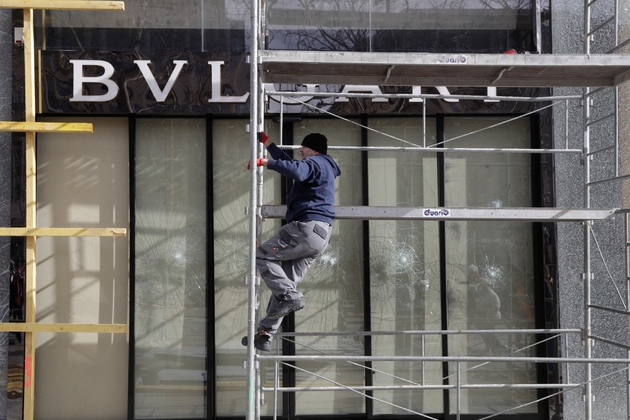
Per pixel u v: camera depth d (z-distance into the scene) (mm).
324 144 5145
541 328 7188
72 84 7016
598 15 7266
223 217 7289
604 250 7152
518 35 7371
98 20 7188
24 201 6863
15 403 6773
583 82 5824
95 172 7180
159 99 7059
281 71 5625
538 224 7281
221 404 7176
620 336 7098
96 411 7070
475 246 7359
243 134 7352
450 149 6160
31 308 6727
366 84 5836
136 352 7164
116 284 7133
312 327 7238
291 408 7148
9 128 6652
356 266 7312
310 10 7332
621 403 7023
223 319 7223
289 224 4914
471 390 7230
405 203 7344
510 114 7332
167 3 7238
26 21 6738
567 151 6238
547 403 7145
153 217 7250
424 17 7367
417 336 7262
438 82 5840
